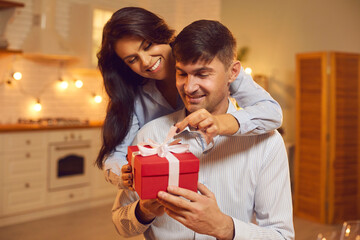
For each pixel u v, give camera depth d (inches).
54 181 170.2
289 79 212.4
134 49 46.9
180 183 33.8
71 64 198.7
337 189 160.2
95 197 185.5
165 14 228.7
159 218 43.8
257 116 38.6
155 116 55.9
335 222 160.7
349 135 161.6
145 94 54.8
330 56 155.5
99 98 210.2
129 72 52.7
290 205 43.1
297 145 169.0
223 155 43.1
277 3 215.6
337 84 157.2
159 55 48.1
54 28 184.7
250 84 46.1
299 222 162.4
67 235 145.3
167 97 54.9
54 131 169.8
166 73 49.6
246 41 226.7
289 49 212.5
